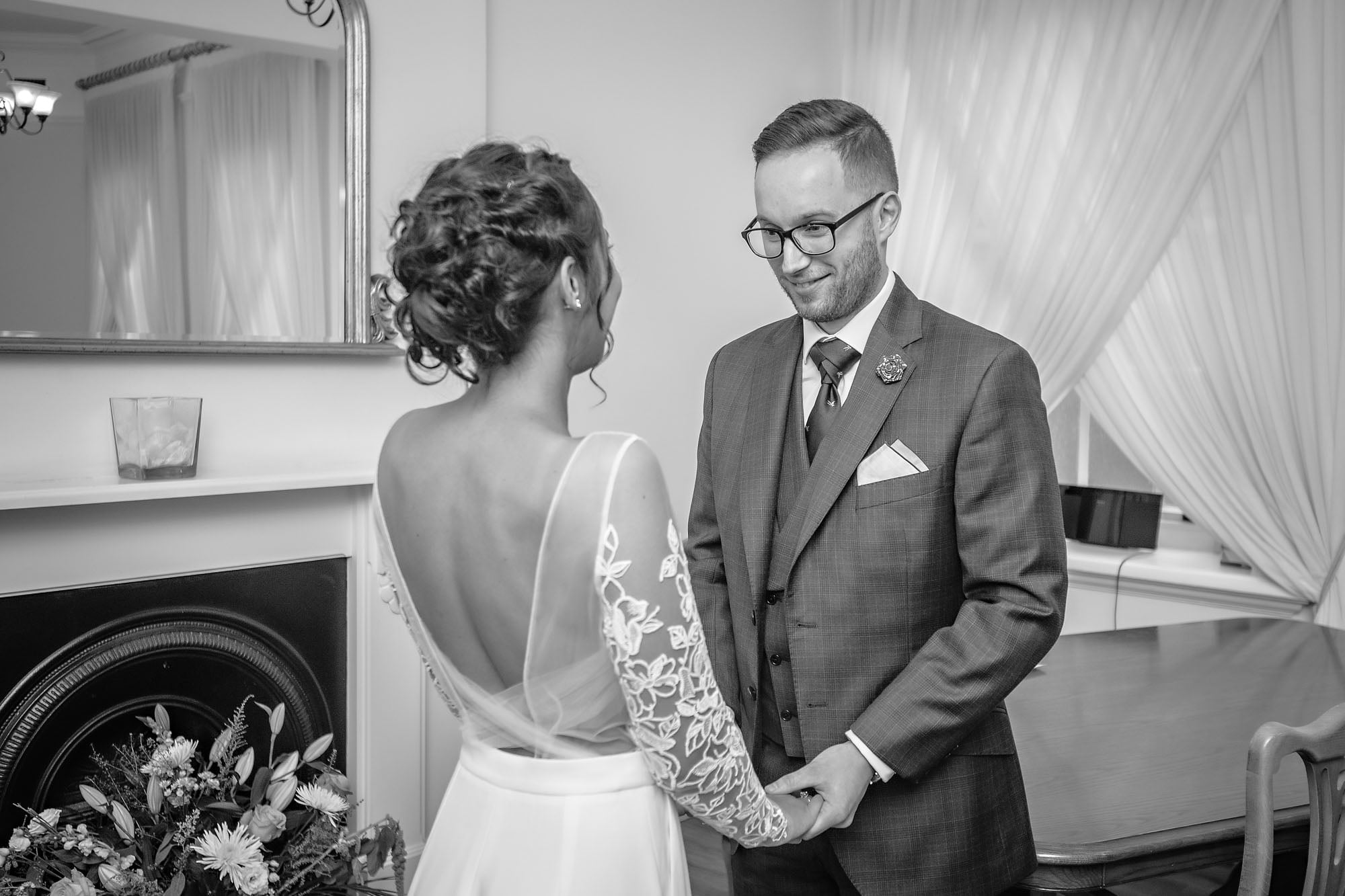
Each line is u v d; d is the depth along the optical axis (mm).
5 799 2398
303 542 2846
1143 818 1711
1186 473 3752
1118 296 3766
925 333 1642
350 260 2943
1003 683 1498
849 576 1589
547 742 1196
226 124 2719
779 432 1700
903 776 1511
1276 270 3516
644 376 3902
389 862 2977
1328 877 1629
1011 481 1535
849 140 1577
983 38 4051
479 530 1122
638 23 3789
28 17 2445
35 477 2518
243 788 2639
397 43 3021
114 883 2084
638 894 1181
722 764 1171
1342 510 3404
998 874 1591
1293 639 2867
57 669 2463
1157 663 2623
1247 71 3500
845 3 4371
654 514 1085
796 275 1615
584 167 3652
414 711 3033
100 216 2551
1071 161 3846
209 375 2764
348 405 3006
